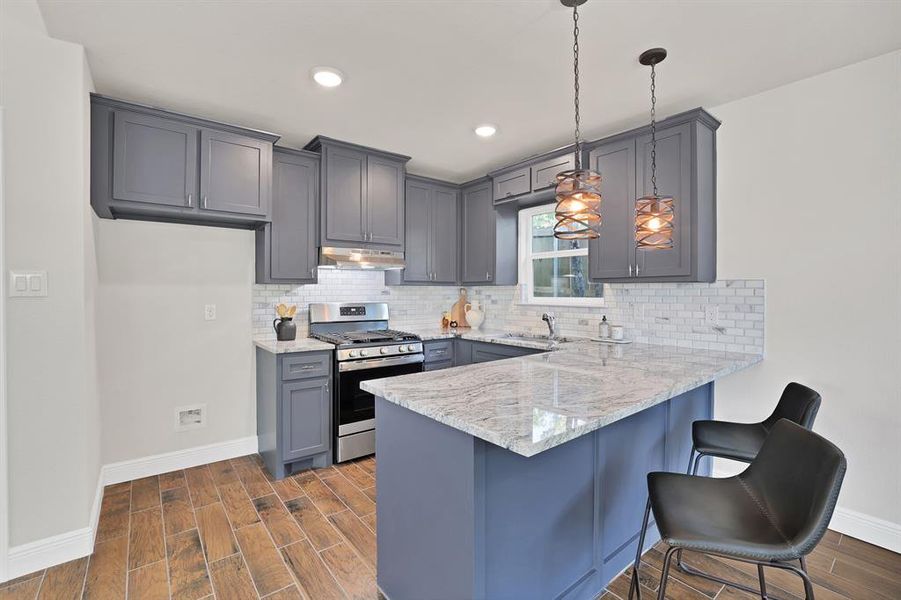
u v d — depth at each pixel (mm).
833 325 2297
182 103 2643
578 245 3721
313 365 3027
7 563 1881
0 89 1880
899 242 2100
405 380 1839
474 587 1308
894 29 1916
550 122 2951
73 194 2021
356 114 2822
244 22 1873
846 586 1852
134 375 2881
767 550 1116
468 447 1313
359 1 1742
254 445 3354
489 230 4047
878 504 2164
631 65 2221
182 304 3047
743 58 2160
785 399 2012
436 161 3846
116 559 2021
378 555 1807
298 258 3262
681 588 1844
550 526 1581
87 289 2168
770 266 2512
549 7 1777
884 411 2148
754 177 2564
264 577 1903
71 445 2021
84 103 2072
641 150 2797
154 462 2951
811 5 1759
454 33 1955
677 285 2949
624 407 1425
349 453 3164
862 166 2201
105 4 1747
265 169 2980
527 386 1721
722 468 2666
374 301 4051
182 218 2871
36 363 1949
